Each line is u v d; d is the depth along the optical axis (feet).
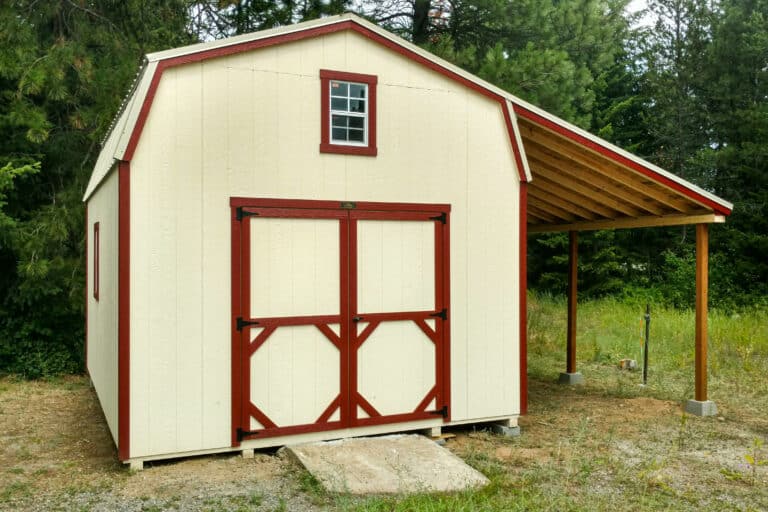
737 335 44.47
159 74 20.08
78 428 25.81
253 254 21.39
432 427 23.77
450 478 19.15
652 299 63.41
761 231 61.21
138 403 19.94
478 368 24.44
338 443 21.93
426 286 23.71
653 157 74.08
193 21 49.93
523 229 25.21
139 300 19.95
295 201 21.88
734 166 62.85
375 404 22.98
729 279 61.00
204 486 18.72
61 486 18.95
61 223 35.68
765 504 18.26
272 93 21.62
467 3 50.96
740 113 62.59
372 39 22.93
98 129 36.73
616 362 39.96
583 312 59.57
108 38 40.37
